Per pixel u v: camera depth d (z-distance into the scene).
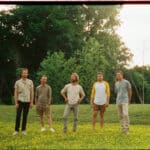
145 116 23.94
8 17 47.81
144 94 44.50
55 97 40.91
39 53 47.69
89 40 45.72
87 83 41.53
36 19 48.12
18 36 47.81
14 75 45.62
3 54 46.66
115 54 48.34
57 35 48.41
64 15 49.28
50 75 42.16
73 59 42.91
